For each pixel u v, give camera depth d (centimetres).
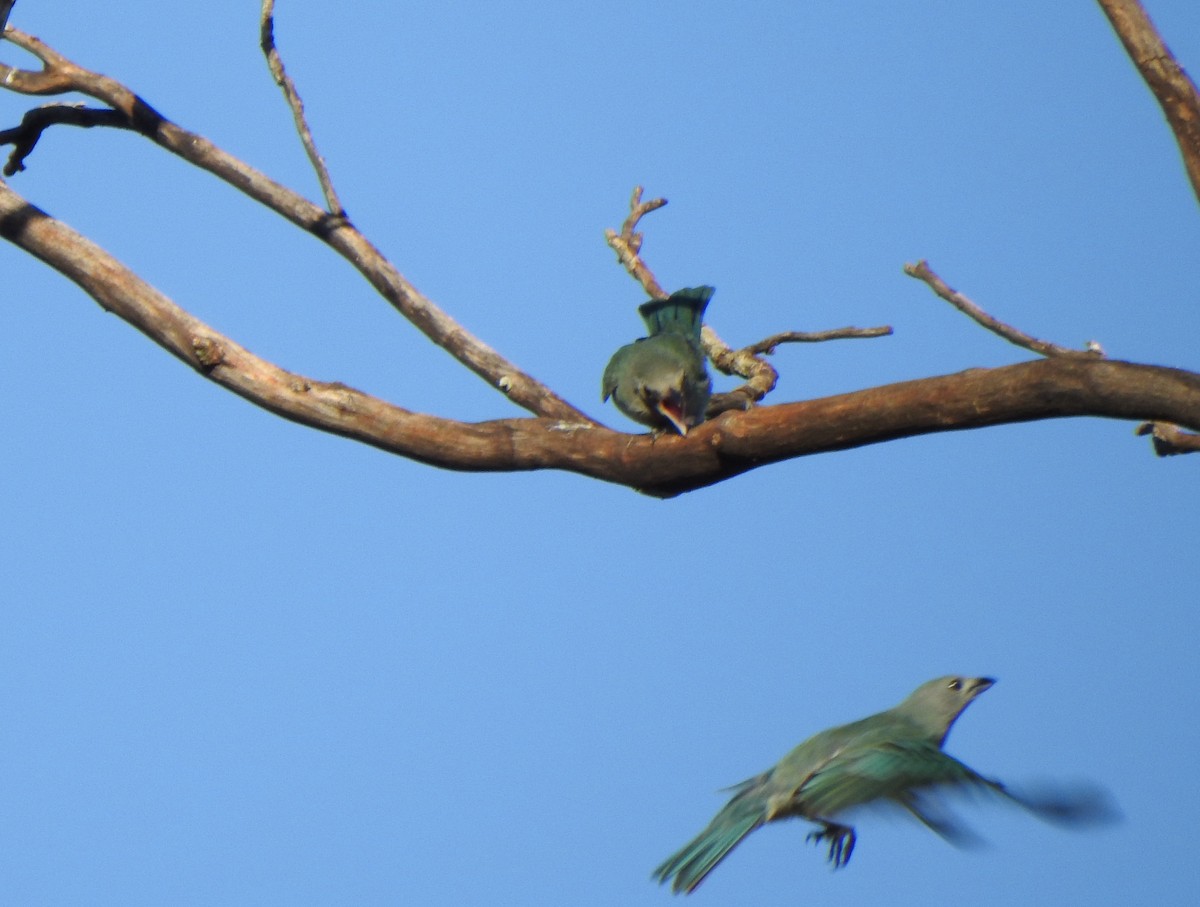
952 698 959
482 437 1048
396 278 1362
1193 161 1028
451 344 1373
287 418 1091
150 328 1117
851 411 910
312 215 1403
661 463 995
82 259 1133
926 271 1259
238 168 1420
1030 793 707
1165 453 1283
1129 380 812
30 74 1446
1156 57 1035
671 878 923
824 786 863
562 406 1321
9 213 1155
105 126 1436
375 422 1071
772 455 960
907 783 823
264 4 1288
